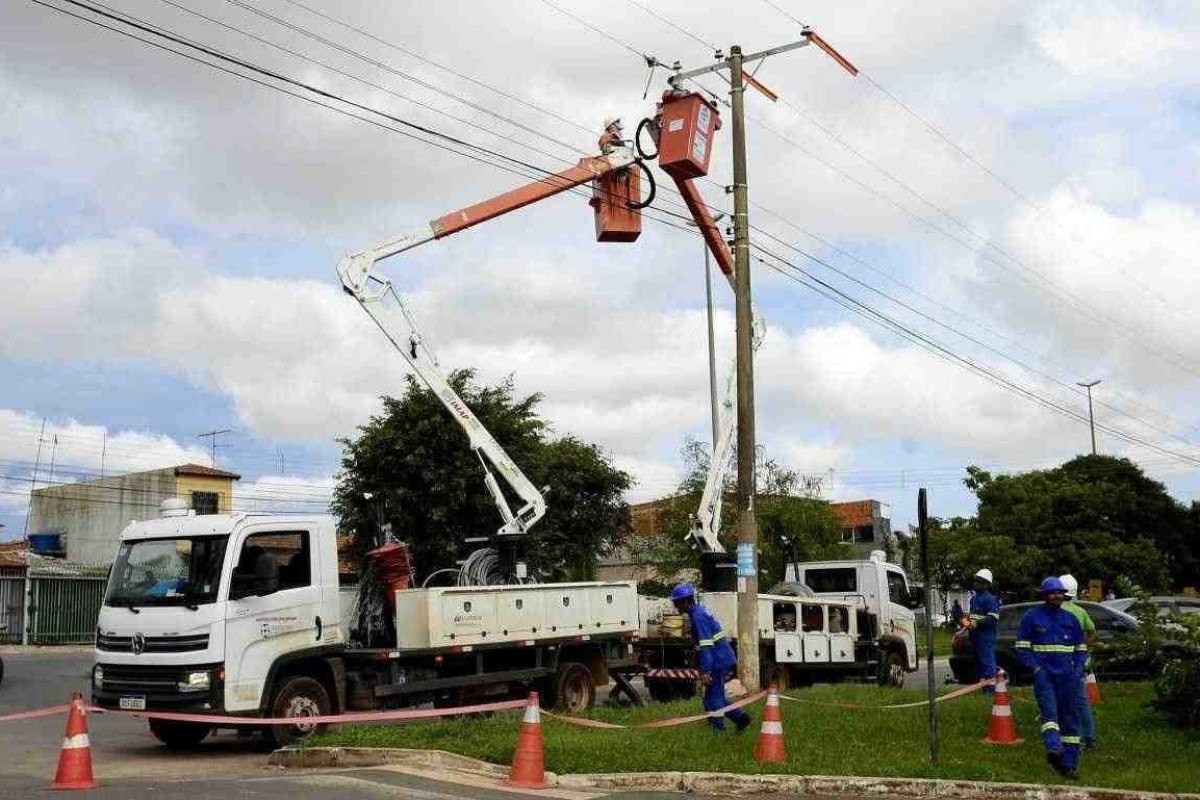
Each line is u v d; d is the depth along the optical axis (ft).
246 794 30.63
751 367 57.72
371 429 109.29
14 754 42.09
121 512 184.24
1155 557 153.79
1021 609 71.20
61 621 131.23
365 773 34.96
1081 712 38.47
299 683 44.80
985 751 38.22
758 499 129.59
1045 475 167.53
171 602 42.55
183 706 41.45
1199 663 42.60
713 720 41.73
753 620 55.36
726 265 69.31
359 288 57.88
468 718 47.55
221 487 183.52
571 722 40.24
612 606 59.62
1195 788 31.68
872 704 51.98
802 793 33.42
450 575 57.26
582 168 62.08
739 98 59.67
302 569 45.85
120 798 29.99
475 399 111.65
